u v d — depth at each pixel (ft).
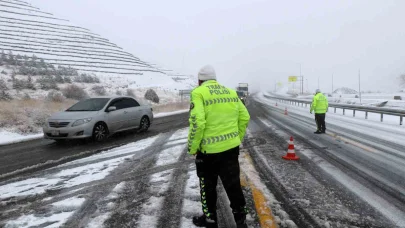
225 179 10.41
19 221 12.07
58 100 76.38
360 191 15.06
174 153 25.05
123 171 19.47
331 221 11.65
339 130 39.58
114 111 34.27
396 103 80.84
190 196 14.62
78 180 17.65
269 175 17.94
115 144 29.78
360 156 23.30
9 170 20.52
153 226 11.37
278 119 55.62
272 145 28.35
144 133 37.83
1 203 14.12
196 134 9.83
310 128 41.81
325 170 19.07
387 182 16.57
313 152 24.88
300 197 14.21
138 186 16.29
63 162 22.48
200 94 10.17
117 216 12.36
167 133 37.65
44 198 14.67
